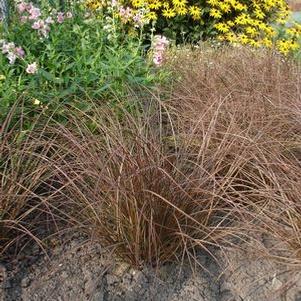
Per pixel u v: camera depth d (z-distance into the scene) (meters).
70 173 0.96
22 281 0.87
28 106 1.14
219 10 2.31
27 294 0.85
